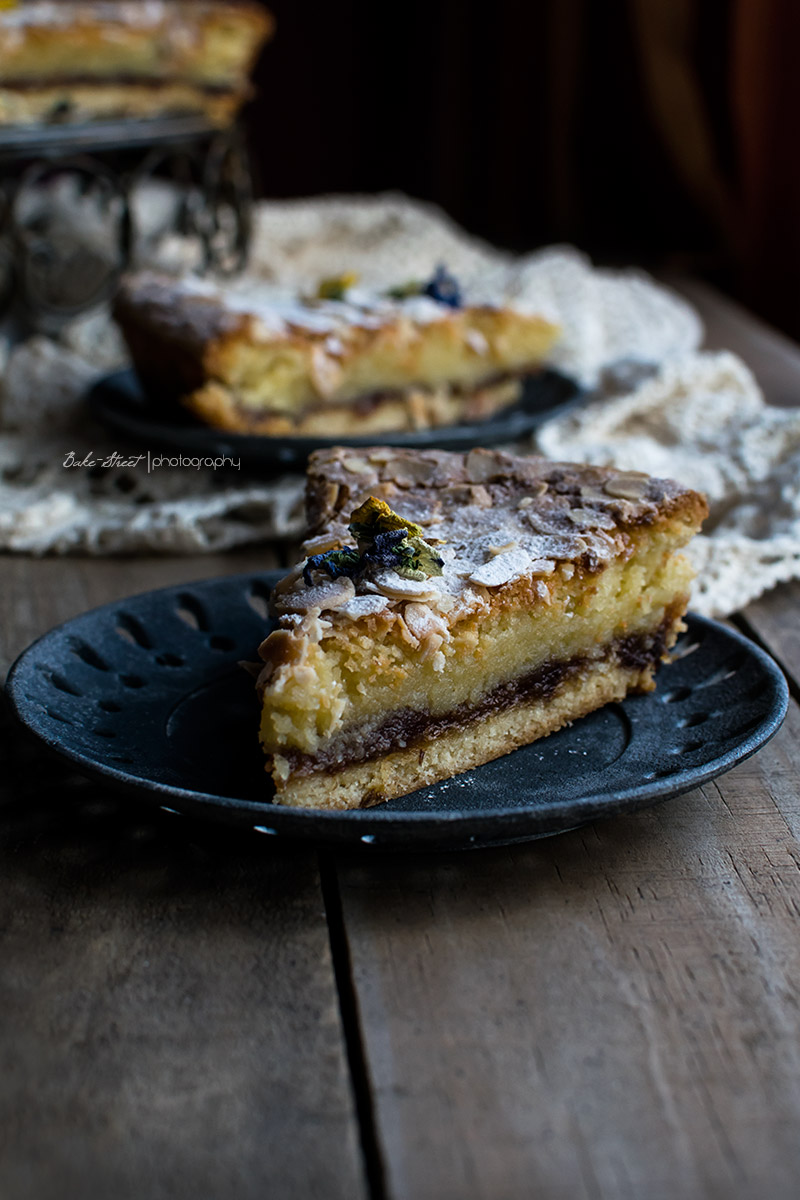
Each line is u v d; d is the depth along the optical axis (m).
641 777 0.58
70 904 0.53
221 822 0.51
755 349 0.96
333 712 0.56
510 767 0.59
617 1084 0.45
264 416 0.78
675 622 0.62
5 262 0.90
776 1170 0.42
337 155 1.50
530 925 0.53
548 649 0.60
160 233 1.02
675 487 0.62
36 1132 0.43
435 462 0.65
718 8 1.18
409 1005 0.48
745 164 1.19
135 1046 0.46
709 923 0.53
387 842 0.52
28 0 0.95
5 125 0.89
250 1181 0.41
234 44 0.98
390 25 1.44
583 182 1.32
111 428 0.78
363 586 0.58
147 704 0.60
